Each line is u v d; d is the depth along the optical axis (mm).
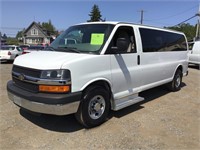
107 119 4816
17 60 4469
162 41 6492
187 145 3814
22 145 3637
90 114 4254
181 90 8031
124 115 5113
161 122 4766
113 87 4656
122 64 4836
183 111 5562
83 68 3971
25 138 3869
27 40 66812
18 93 4078
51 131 4160
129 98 5188
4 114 4922
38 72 3811
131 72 5105
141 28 5562
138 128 4410
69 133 4098
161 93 7434
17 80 4305
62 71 3717
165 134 4195
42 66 3801
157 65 6207
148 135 4125
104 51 4387
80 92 3926
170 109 5695
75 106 3871
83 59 3988
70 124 4484
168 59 6914
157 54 6191
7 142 3719
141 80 5539
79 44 4699
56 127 4332
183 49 8000
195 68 16500
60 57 4020
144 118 4961
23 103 4016
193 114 5355
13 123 4461
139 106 5863
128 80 5051
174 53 7277
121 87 4883
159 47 6305
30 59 4172
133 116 5066
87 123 4219
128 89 5113
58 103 3660
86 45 4586
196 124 4723
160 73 6441
